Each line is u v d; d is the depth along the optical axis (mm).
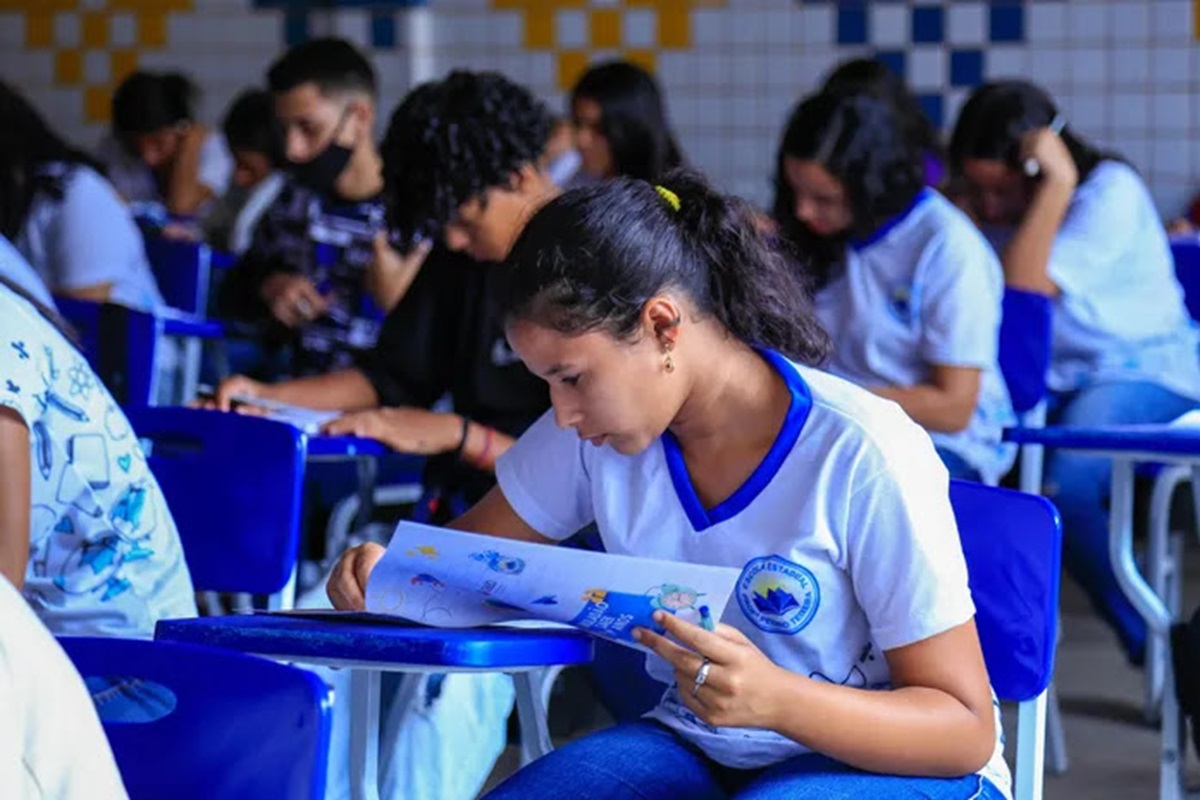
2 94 3420
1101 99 7246
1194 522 4477
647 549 2074
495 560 1939
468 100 3154
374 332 4648
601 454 2096
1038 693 2217
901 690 1928
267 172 6867
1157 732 4316
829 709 1858
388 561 1989
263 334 4730
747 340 2020
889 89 5094
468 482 3447
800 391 1990
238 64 8055
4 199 3379
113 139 7945
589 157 5012
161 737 1720
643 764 2072
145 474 2537
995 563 2232
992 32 7324
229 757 1702
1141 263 4941
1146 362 4910
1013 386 4312
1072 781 3951
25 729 1423
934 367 3867
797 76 7508
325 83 4582
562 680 3992
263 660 1705
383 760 2695
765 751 2082
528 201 3189
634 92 4914
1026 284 4699
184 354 5152
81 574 2469
